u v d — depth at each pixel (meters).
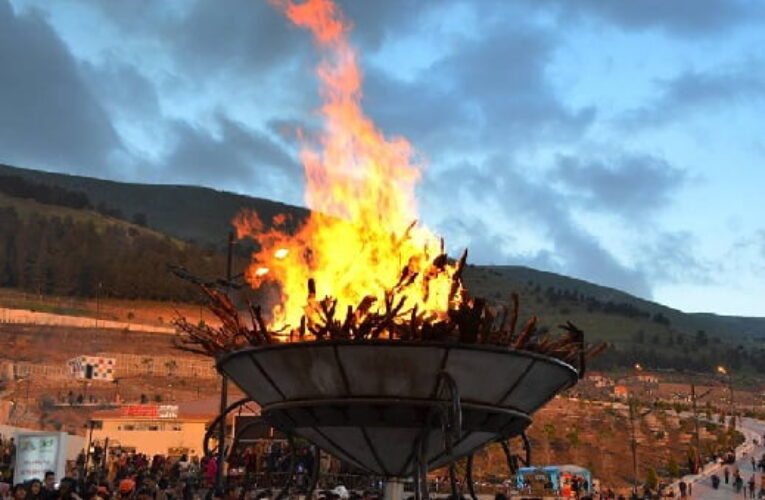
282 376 10.19
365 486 25.42
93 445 42.25
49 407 84.56
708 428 93.75
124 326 128.62
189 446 52.16
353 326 9.93
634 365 192.88
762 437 88.44
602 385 152.25
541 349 10.41
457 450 10.67
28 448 22.72
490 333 10.17
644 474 72.12
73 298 162.25
